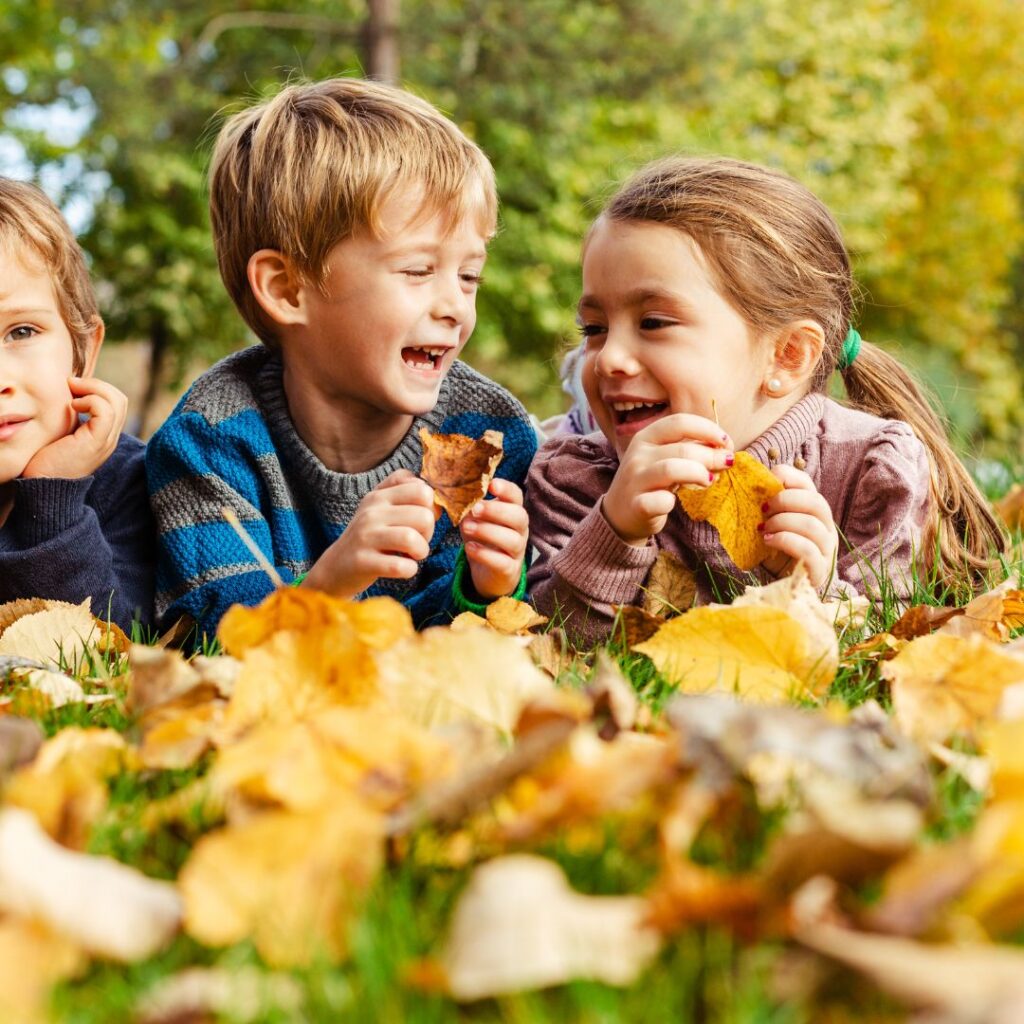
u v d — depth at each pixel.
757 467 2.17
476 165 2.58
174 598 2.46
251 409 2.55
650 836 1.01
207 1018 0.79
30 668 1.69
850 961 0.77
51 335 2.46
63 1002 0.81
